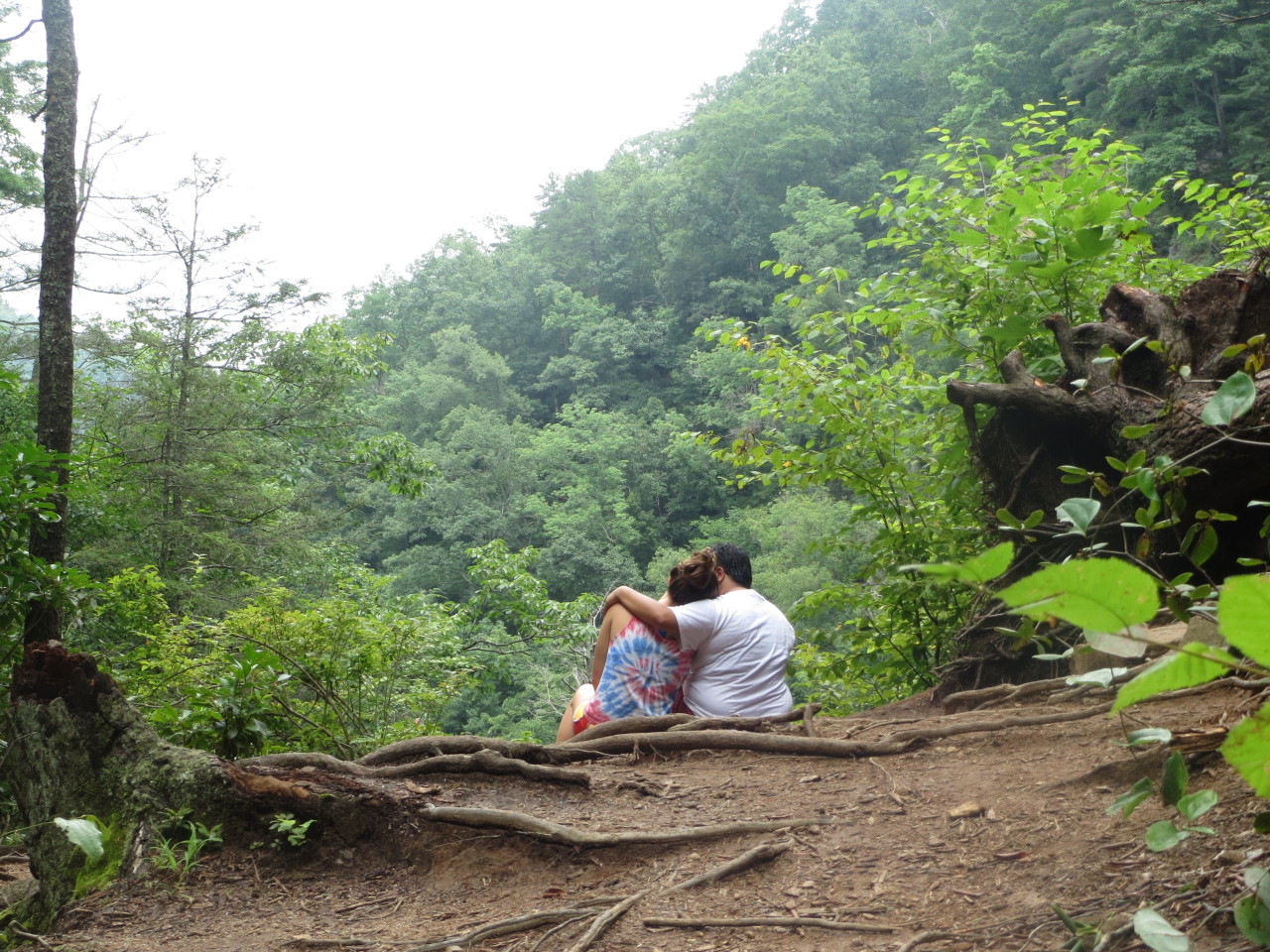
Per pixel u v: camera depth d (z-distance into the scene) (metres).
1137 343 3.40
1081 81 48.59
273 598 7.76
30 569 5.57
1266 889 1.46
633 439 65.88
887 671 6.71
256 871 2.84
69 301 8.35
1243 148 38.03
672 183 92.88
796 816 2.81
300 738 5.95
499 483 63.78
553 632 14.45
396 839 2.91
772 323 72.38
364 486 54.69
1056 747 3.04
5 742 4.62
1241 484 3.70
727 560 4.49
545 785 3.23
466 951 2.28
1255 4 40.41
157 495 15.95
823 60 87.25
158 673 7.58
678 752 3.65
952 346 5.97
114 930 2.56
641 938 2.21
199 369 16.59
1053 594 0.84
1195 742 2.43
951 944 1.92
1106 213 4.97
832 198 80.94
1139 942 1.68
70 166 8.41
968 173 6.28
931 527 6.14
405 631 8.28
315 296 17.55
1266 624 0.82
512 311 92.19
